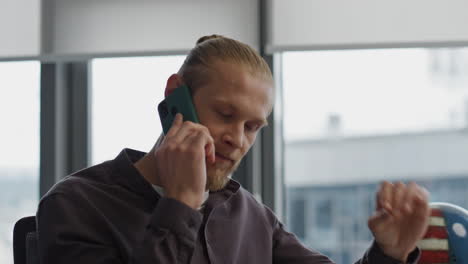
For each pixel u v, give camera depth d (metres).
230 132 1.40
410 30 3.33
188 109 1.41
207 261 1.49
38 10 3.48
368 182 3.45
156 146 1.53
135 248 1.31
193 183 1.32
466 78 3.41
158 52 3.42
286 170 3.45
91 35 3.46
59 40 3.47
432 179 3.44
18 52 3.49
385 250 1.45
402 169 3.45
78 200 1.44
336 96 3.42
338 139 3.44
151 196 1.48
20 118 3.50
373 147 3.45
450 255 1.48
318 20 3.36
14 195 3.51
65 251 1.37
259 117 1.41
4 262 3.53
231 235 1.57
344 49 3.36
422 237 1.47
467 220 1.49
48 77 3.49
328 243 3.47
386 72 3.41
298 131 3.43
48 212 1.43
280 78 3.42
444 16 3.32
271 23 3.36
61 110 3.50
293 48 3.36
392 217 1.42
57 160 3.47
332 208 3.46
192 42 3.42
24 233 1.59
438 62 3.41
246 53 1.45
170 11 3.44
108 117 3.45
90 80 3.52
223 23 3.41
